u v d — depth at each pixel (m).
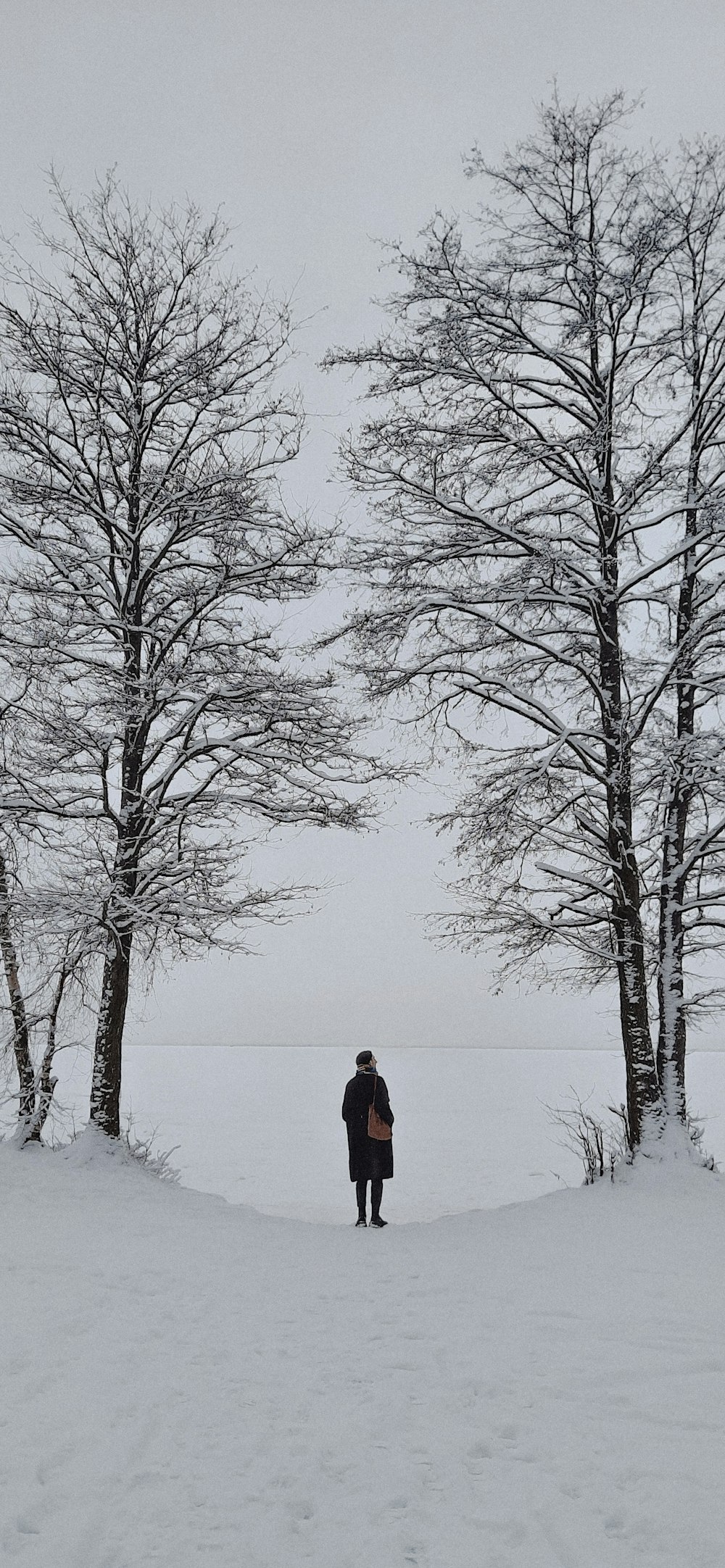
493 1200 14.13
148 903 10.79
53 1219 7.93
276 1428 4.04
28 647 10.76
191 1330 5.34
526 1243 7.79
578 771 11.80
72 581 11.48
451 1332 5.44
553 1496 3.46
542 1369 4.76
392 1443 3.93
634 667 12.11
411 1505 3.41
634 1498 3.42
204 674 11.05
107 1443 3.80
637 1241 7.56
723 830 10.60
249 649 11.90
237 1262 7.07
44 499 11.37
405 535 11.36
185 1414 4.15
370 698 11.67
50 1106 11.00
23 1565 2.92
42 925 10.27
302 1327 5.54
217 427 12.06
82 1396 4.25
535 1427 4.08
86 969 11.24
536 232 11.04
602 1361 4.85
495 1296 6.22
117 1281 6.26
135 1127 25.27
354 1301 6.16
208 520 11.49
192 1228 8.05
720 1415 4.12
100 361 11.53
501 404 11.37
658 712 11.42
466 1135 23.61
